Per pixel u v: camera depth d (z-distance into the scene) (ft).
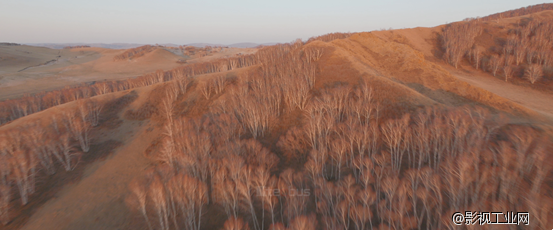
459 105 141.59
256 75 210.59
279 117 161.58
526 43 263.90
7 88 381.19
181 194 87.40
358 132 115.96
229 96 192.24
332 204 81.41
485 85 215.51
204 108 193.57
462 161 74.38
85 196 114.62
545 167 70.69
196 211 96.89
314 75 194.18
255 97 170.60
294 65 209.87
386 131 117.08
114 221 98.89
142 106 205.05
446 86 164.96
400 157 103.35
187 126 148.66
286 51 314.96
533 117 121.39
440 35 367.04
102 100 210.59
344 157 115.34
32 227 98.02
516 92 199.11
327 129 124.26
